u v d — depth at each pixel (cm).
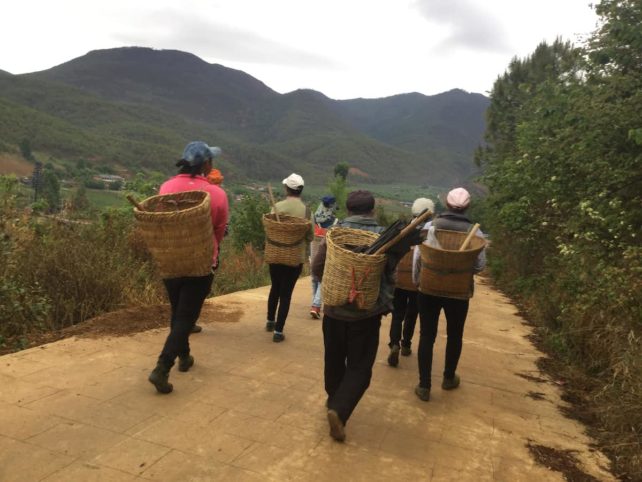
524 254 1227
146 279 692
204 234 369
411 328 548
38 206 721
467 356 595
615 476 327
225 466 291
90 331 516
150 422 334
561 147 703
